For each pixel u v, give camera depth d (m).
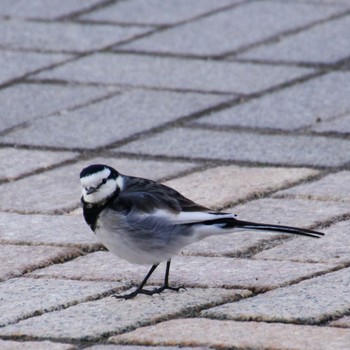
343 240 10.50
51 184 12.29
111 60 16.39
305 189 11.91
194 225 9.22
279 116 14.22
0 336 8.49
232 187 12.02
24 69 16.14
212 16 18.16
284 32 17.33
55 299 9.25
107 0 19.17
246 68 15.93
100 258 10.31
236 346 8.11
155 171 12.59
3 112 14.61
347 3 18.75
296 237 10.69
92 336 8.42
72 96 15.12
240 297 9.23
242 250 10.39
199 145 13.38
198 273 9.83
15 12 18.56
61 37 17.36
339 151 13.04
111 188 9.26
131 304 9.12
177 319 8.76
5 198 11.89
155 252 9.27
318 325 8.51
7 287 9.56
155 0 19.08
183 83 15.45
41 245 10.61
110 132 13.87
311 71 15.77
